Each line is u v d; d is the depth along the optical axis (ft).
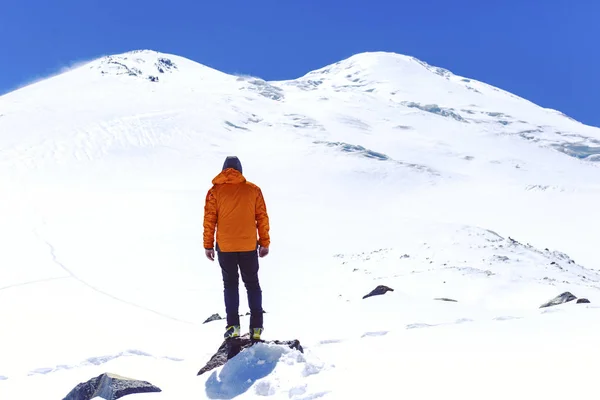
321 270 92.53
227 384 15.06
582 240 195.83
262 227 17.78
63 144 266.16
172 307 62.64
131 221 133.69
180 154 281.74
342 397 12.75
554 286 66.23
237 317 17.92
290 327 31.37
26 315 51.85
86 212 144.56
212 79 539.70
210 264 93.04
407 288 68.39
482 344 18.01
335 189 258.98
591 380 11.54
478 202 253.65
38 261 91.35
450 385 12.60
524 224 220.02
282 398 13.60
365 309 40.93
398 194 263.49
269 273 89.35
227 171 17.62
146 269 87.76
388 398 12.24
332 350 19.90
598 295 64.80
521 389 11.64
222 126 345.31
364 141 369.71
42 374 22.52
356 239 128.26
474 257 95.81
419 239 122.72
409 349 18.57
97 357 23.89
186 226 129.08
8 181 207.41
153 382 17.42
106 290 72.59
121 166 250.37
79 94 398.83
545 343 16.70
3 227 121.39
